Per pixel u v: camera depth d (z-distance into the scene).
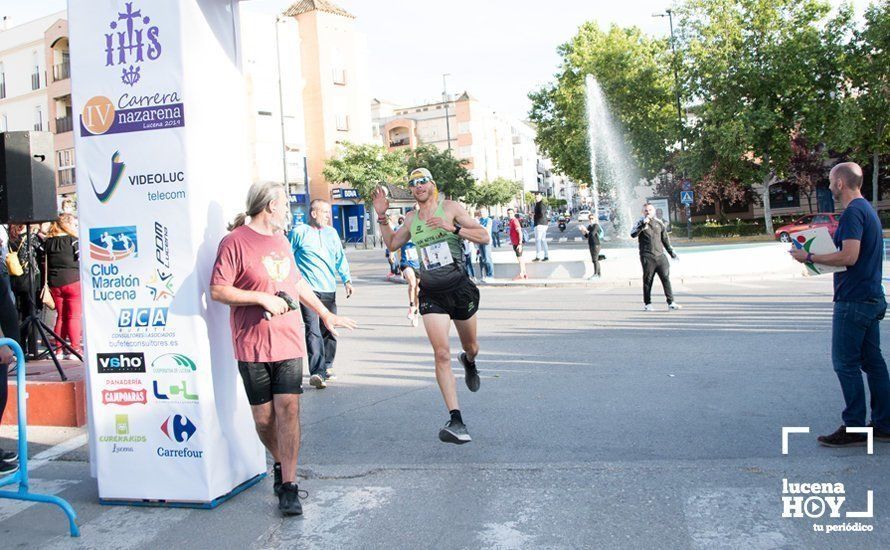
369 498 4.62
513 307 15.25
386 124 84.69
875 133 41.47
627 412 6.38
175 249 4.67
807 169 45.56
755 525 3.92
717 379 7.48
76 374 7.52
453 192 66.06
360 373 8.90
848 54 41.56
